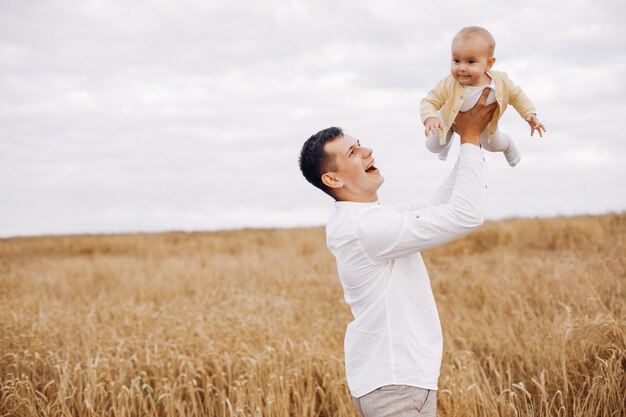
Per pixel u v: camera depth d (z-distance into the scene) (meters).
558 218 16.52
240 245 20.92
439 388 4.79
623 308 5.68
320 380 5.29
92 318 7.98
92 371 5.10
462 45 2.50
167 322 7.05
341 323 6.85
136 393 4.96
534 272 8.78
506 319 6.64
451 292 8.70
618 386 4.27
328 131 2.56
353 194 2.52
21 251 23.61
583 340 4.88
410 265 2.45
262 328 6.52
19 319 7.37
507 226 16.06
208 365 5.67
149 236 25.83
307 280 10.83
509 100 2.65
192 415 4.91
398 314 2.37
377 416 2.35
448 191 2.65
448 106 2.53
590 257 8.95
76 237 27.16
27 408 4.77
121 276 13.45
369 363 2.39
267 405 4.57
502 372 5.14
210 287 11.23
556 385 4.51
